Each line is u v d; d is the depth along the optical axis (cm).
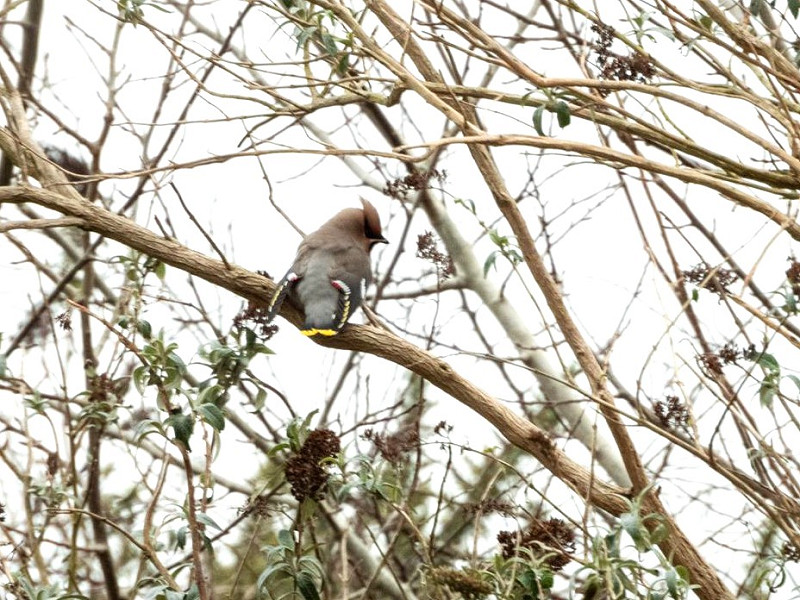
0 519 1012
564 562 828
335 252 1115
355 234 1187
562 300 955
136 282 1016
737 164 909
